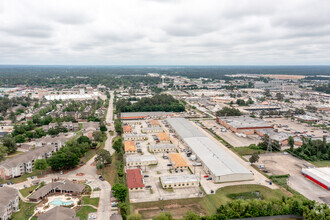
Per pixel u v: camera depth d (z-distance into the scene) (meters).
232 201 128.25
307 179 167.12
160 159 198.62
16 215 122.06
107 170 175.75
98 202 135.38
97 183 156.88
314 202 128.00
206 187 154.25
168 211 129.25
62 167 176.25
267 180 164.25
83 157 199.75
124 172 173.88
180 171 176.75
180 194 145.88
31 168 175.50
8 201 121.69
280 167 186.25
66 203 133.38
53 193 144.12
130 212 127.25
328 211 120.19
